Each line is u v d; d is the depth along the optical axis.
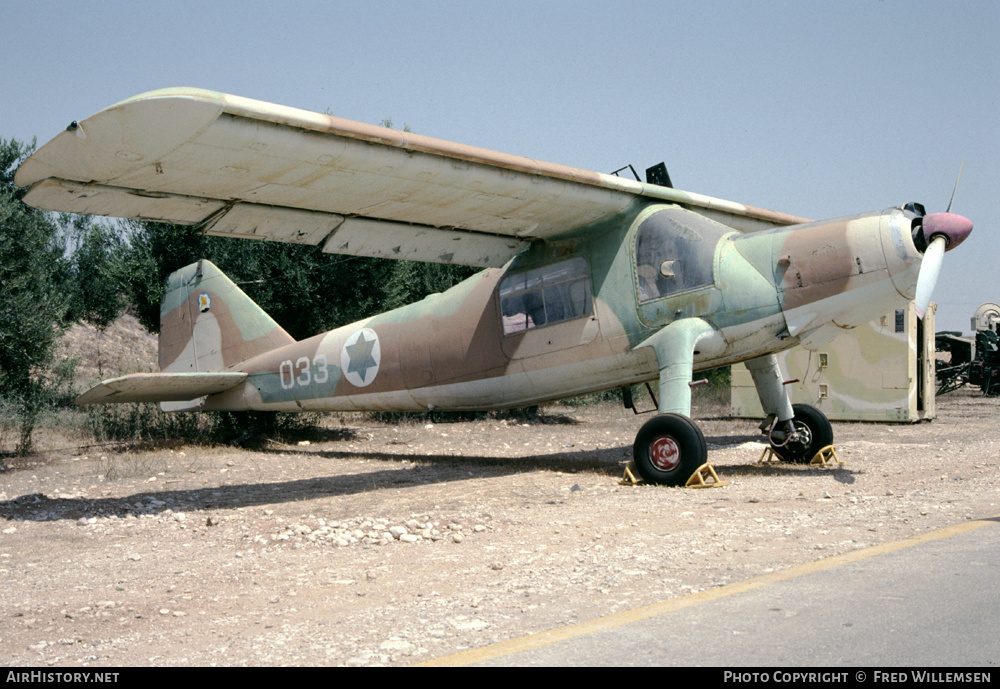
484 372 10.05
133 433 13.80
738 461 10.16
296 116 6.61
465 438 14.39
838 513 6.04
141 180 7.14
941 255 7.70
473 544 5.40
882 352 15.47
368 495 7.86
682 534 5.42
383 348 11.03
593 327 9.11
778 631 3.19
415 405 10.95
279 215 8.31
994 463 9.23
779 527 5.53
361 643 3.31
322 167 7.30
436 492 7.95
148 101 6.01
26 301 12.40
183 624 3.78
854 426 15.19
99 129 6.25
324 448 13.06
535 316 9.59
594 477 8.85
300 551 5.41
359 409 11.60
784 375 16.53
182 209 7.85
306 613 3.88
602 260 9.15
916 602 3.54
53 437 13.38
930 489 7.22
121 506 7.39
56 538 6.14
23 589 4.58
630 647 3.06
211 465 10.55
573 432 15.30
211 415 14.85
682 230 8.74
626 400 9.52
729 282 8.36
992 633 3.11
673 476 7.87
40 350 12.76
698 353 8.63
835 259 7.98
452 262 9.86
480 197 8.31
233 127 6.47
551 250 9.62
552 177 8.26
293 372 12.07
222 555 5.41
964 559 4.34
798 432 9.54
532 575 4.39
